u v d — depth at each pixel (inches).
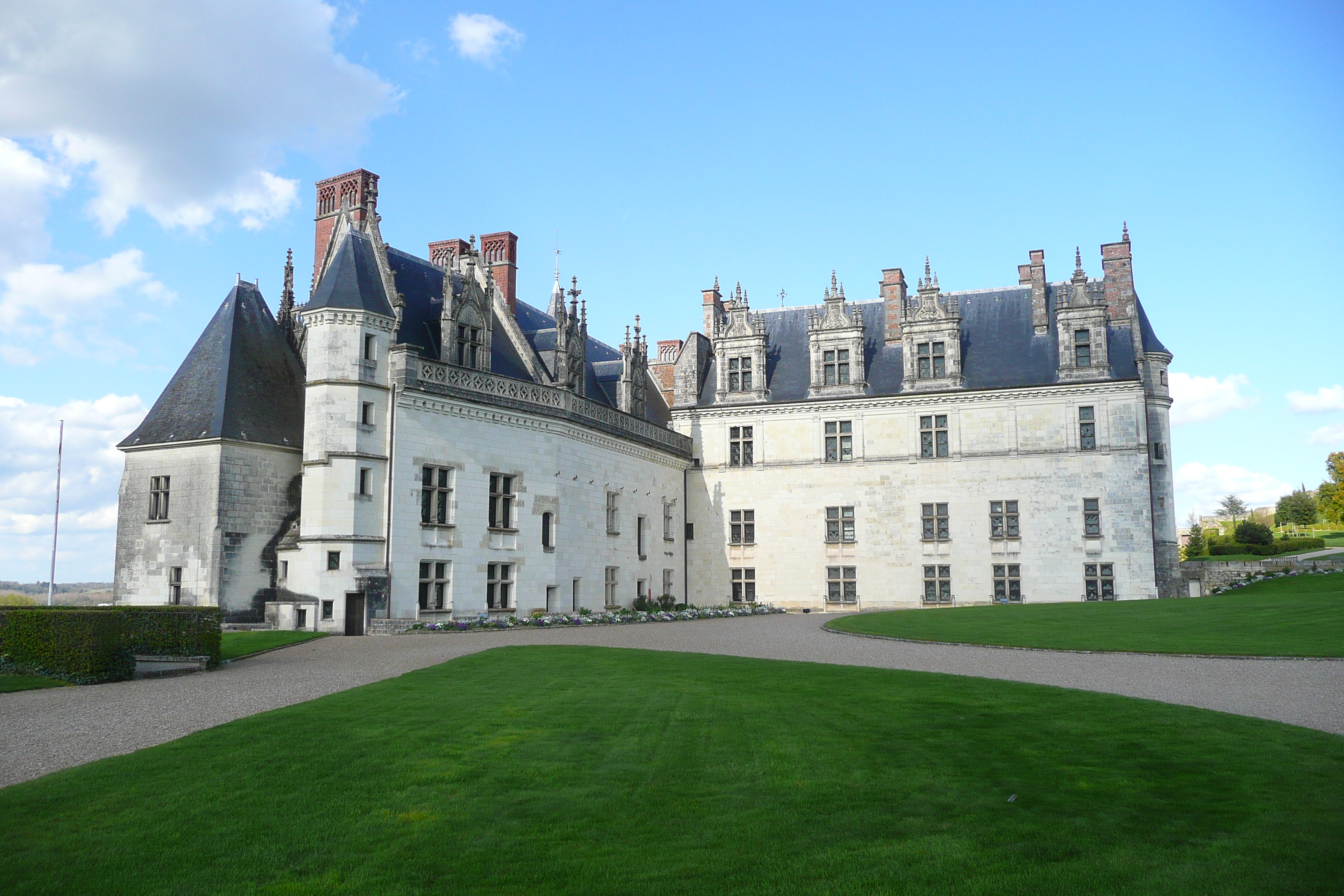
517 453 1584.6
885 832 382.6
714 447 2229.3
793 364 2258.9
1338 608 1169.4
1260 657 887.7
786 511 2153.1
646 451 2011.6
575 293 1825.8
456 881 340.2
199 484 1376.7
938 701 642.8
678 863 354.3
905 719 584.4
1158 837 370.6
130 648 834.8
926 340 2094.0
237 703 676.1
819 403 2146.9
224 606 1341.0
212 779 454.9
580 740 533.6
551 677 767.7
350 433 1349.7
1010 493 1995.6
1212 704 652.7
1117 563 1910.7
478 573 1491.1
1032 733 543.8
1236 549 3376.0
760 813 407.2
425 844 373.7
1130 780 446.6
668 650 1003.3
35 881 339.0
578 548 1721.2
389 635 1266.0
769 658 946.7
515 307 1909.4
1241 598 1489.9
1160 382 2060.8
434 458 1437.0
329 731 554.3
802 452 2159.2
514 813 408.8
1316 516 4596.5
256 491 1401.3
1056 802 415.8
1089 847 361.7
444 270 1729.8
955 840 371.9
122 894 329.4
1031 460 1988.2
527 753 503.8
